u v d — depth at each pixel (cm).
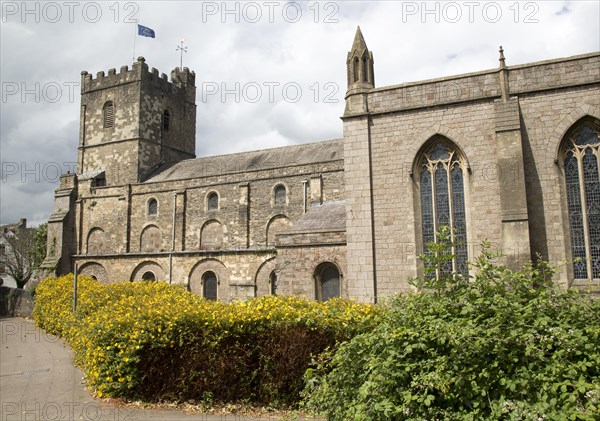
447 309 799
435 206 2245
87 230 5300
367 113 2366
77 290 2808
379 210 2306
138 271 4825
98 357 1402
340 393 814
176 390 1326
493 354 707
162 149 5719
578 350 666
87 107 5850
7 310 4588
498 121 2133
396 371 726
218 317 1293
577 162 2064
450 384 703
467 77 2239
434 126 2264
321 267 2694
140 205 5031
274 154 4809
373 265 2275
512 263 2016
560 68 2108
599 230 1997
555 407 631
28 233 7119
